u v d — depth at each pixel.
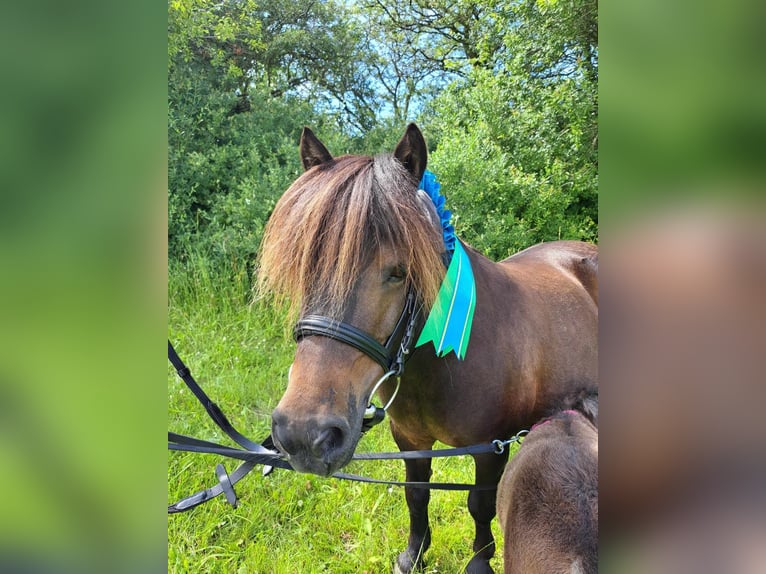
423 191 1.65
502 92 6.46
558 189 5.96
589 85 6.09
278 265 1.49
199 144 6.22
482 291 1.92
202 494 1.90
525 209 6.05
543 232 6.05
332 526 2.65
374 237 1.43
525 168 6.33
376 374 1.49
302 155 1.80
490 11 6.96
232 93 7.01
